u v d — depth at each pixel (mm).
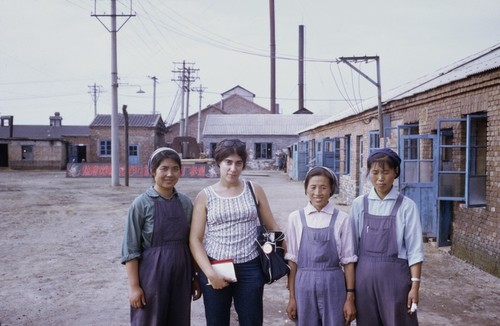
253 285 3434
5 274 6793
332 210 3496
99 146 41062
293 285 3531
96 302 5617
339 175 19594
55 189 20828
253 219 3502
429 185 8578
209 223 3486
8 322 4969
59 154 40344
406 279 3326
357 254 3475
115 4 21812
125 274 6828
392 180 3416
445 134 8914
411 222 3342
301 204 14930
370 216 3420
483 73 6852
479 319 5047
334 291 3371
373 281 3326
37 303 5570
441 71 12016
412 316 3359
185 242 3518
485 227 6941
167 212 3432
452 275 6695
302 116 44094
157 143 42844
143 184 23953
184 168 29391
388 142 12078
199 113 51000
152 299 3352
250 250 3455
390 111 11844
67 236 9703
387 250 3336
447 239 8562
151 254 3393
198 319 5133
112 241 9203
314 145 25750
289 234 3545
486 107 6977
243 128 42625
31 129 54969
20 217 12281
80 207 14398
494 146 6750
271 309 5434
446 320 5020
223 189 3541
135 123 41438
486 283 6309
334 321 3344
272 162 41719
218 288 3303
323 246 3396
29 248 8531
